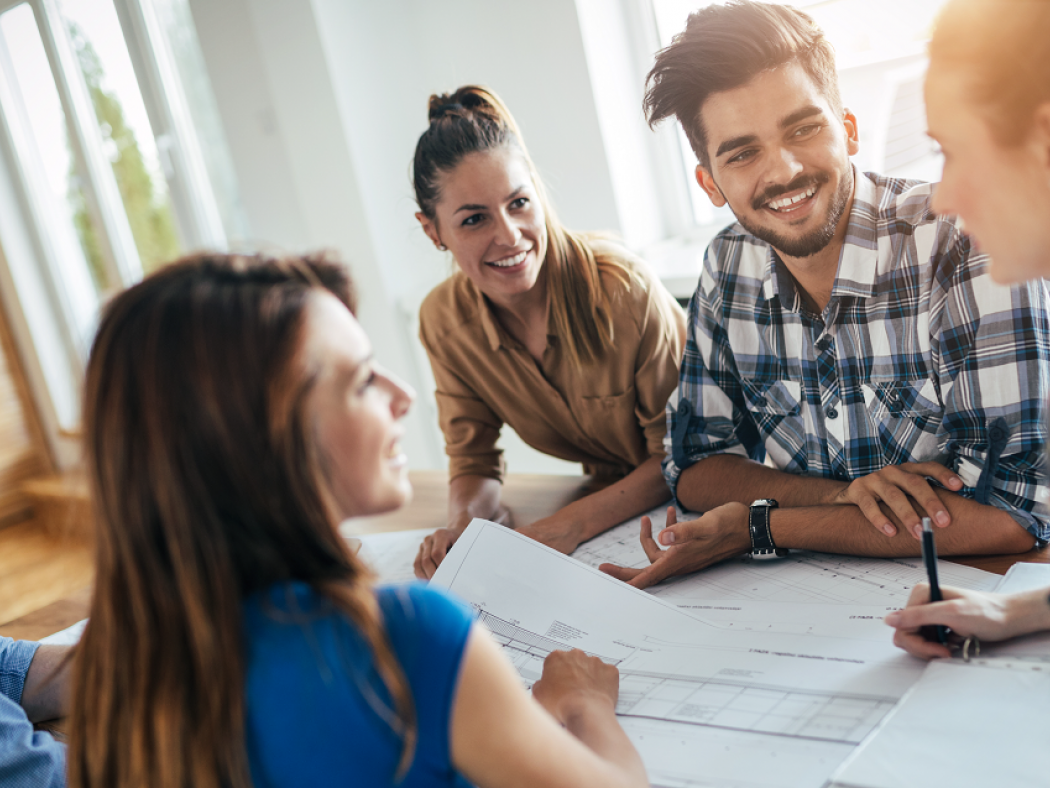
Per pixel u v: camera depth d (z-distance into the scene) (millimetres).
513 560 1011
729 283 1216
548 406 1554
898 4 1937
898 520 966
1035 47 538
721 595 961
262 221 3182
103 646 549
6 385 4176
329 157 2818
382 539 1362
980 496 942
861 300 1085
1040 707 621
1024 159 572
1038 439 935
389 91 2836
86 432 537
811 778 620
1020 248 603
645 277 1447
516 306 1456
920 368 1062
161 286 529
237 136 3100
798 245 1043
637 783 617
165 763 511
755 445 1283
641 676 807
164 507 513
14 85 3969
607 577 978
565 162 2570
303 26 2697
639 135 2580
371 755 510
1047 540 914
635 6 2479
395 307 2910
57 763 838
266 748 511
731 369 1244
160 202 3754
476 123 1335
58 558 3705
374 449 565
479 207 1330
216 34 2977
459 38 2701
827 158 1000
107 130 3777
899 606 848
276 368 513
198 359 507
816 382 1155
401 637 525
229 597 512
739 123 996
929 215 1034
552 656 817
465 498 1440
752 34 968
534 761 542
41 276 4199
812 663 769
